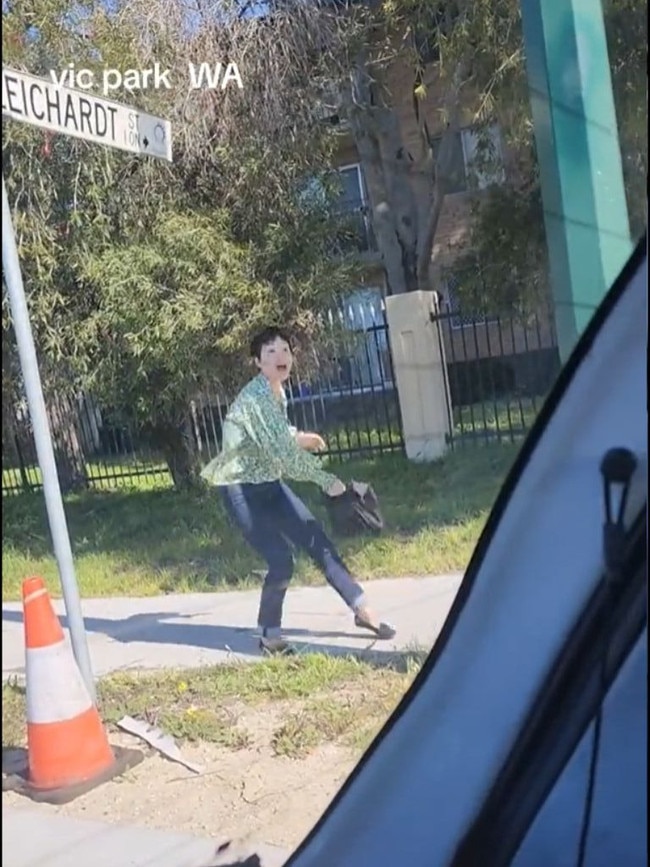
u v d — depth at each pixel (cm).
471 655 160
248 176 974
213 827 327
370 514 586
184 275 940
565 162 246
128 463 1091
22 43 735
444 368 856
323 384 1003
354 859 162
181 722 416
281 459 501
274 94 980
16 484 754
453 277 880
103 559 765
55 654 378
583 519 150
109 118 421
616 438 148
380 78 992
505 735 151
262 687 449
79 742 373
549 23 247
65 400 1072
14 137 788
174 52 906
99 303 956
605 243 231
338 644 481
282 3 964
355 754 358
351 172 1080
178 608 623
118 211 941
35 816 350
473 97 828
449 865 150
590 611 145
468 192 853
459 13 782
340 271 1021
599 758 136
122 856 315
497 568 160
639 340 149
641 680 134
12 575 686
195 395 990
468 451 688
